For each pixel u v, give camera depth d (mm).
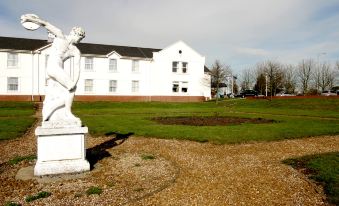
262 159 10961
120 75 51906
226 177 8688
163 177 8648
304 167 9758
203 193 7359
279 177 8703
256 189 7672
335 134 16734
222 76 60906
